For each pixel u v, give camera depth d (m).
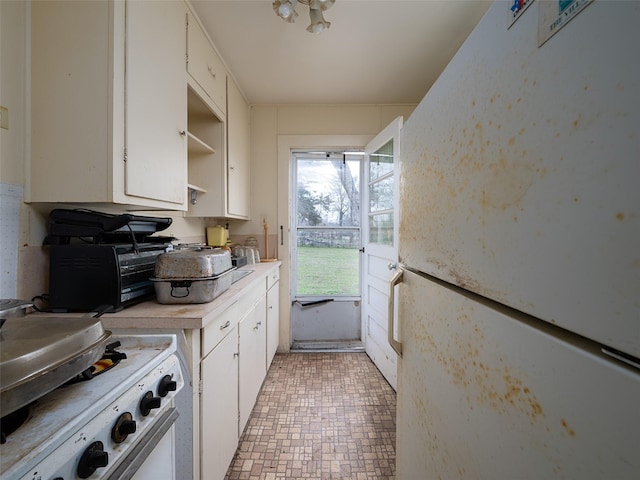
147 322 0.93
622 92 0.27
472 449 0.52
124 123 0.98
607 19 0.28
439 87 0.67
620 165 0.27
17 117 0.93
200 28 1.58
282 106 2.66
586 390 0.30
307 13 1.54
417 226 0.83
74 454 0.46
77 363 0.52
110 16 0.94
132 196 1.03
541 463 0.36
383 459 1.44
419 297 0.80
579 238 0.31
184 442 0.95
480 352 0.50
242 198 2.41
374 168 2.54
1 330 0.54
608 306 0.28
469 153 0.53
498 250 0.44
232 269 1.39
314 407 1.86
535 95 0.37
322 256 2.93
